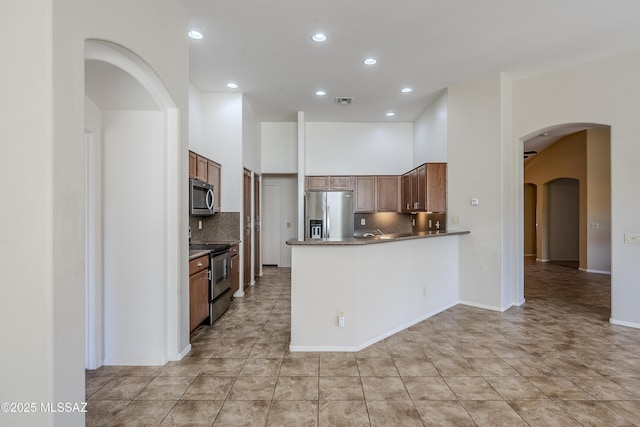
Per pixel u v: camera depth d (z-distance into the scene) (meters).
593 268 6.94
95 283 2.59
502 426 1.88
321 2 2.69
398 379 2.41
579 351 2.89
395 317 3.39
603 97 3.65
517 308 4.23
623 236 3.51
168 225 2.71
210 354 2.86
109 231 2.65
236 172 4.82
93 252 2.59
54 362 1.50
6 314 1.50
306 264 2.94
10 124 1.50
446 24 3.02
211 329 3.48
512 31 3.14
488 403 2.11
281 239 7.30
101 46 1.94
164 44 2.50
